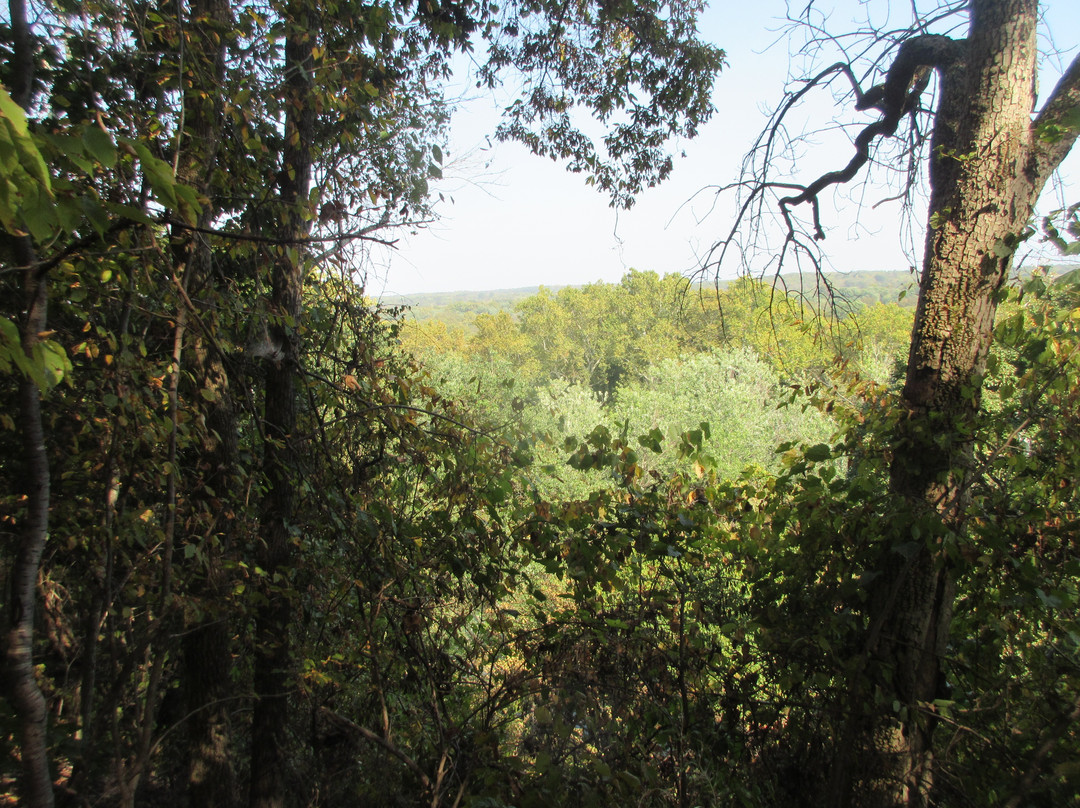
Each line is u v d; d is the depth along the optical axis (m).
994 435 3.47
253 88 3.62
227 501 3.54
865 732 3.11
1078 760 2.47
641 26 7.68
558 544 3.64
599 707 3.25
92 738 2.31
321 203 4.52
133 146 1.51
